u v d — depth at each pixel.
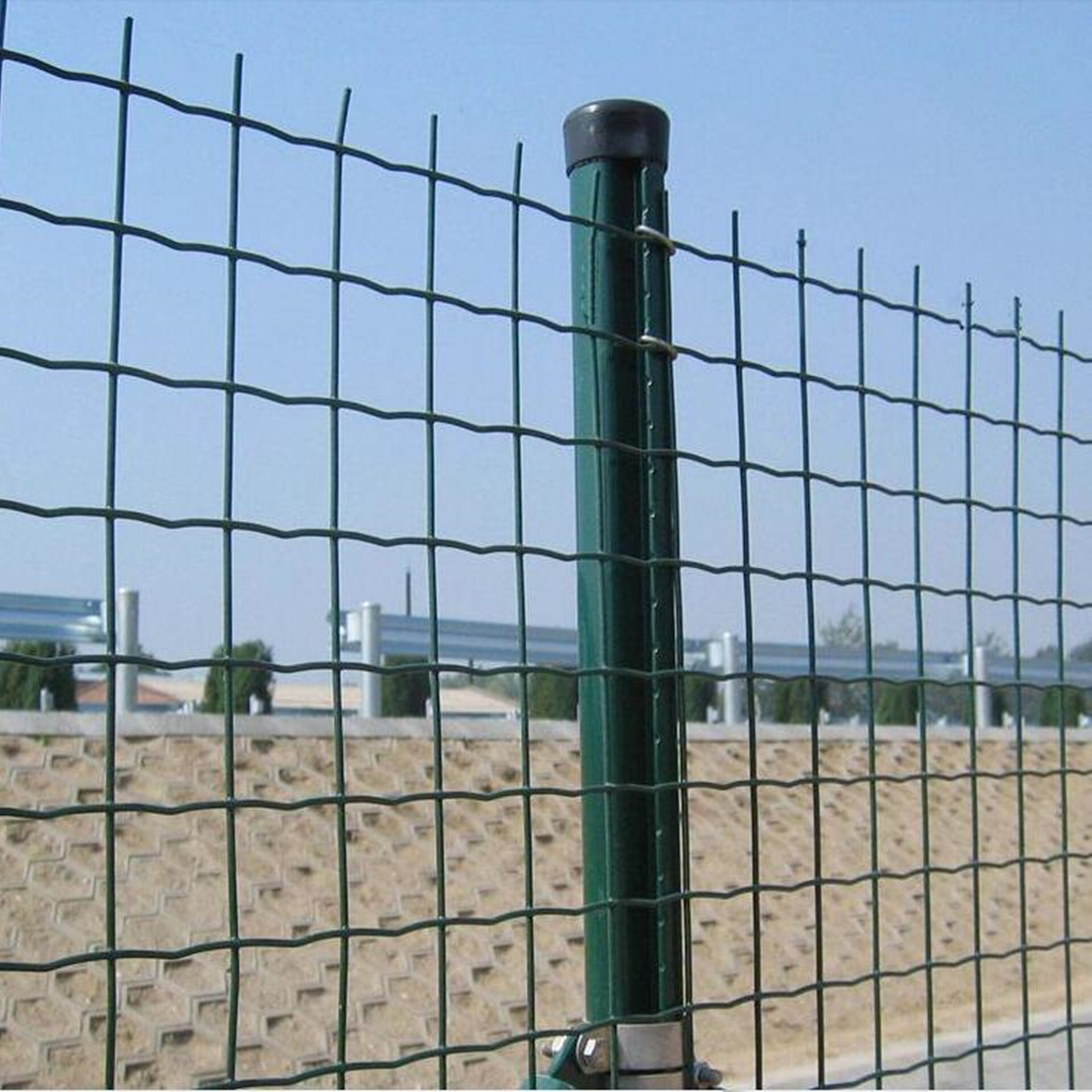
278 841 7.41
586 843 2.18
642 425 2.19
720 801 9.83
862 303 2.38
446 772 8.80
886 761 11.38
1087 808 11.84
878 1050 2.28
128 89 1.63
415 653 9.70
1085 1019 7.73
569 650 10.73
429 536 1.82
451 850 7.99
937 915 9.38
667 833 2.16
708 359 2.17
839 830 10.09
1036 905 10.04
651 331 2.20
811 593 2.24
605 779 2.13
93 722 7.79
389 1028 6.39
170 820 7.21
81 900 6.43
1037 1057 5.97
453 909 7.46
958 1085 5.64
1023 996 2.57
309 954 6.65
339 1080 1.71
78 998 5.85
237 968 1.65
